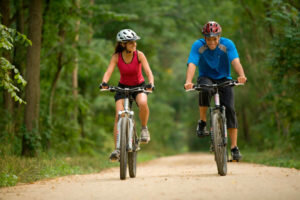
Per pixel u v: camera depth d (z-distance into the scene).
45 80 31.22
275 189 9.12
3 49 21.36
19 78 15.63
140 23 46.53
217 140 12.16
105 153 35.50
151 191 9.35
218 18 33.66
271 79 27.80
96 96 40.56
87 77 36.62
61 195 9.52
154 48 47.56
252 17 34.75
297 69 25.72
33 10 22.61
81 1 28.31
